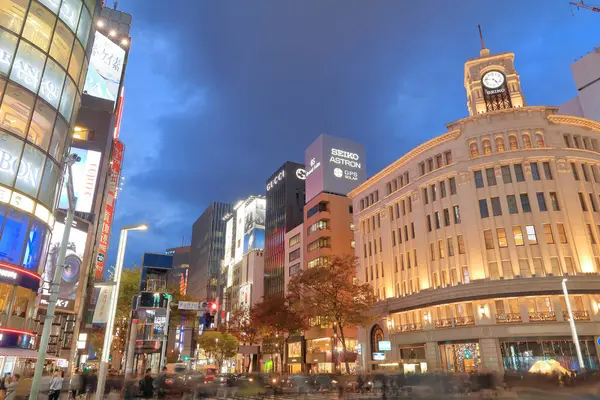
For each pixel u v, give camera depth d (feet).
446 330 163.73
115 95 204.13
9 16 95.76
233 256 463.42
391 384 109.91
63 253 60.39
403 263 196.65
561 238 157.38
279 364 310.45
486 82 210.38
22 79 95.66
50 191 101.24
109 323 78.95
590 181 167.63
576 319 145.38
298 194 361.51
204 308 137.90
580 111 275.18
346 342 246.68
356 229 236.02
